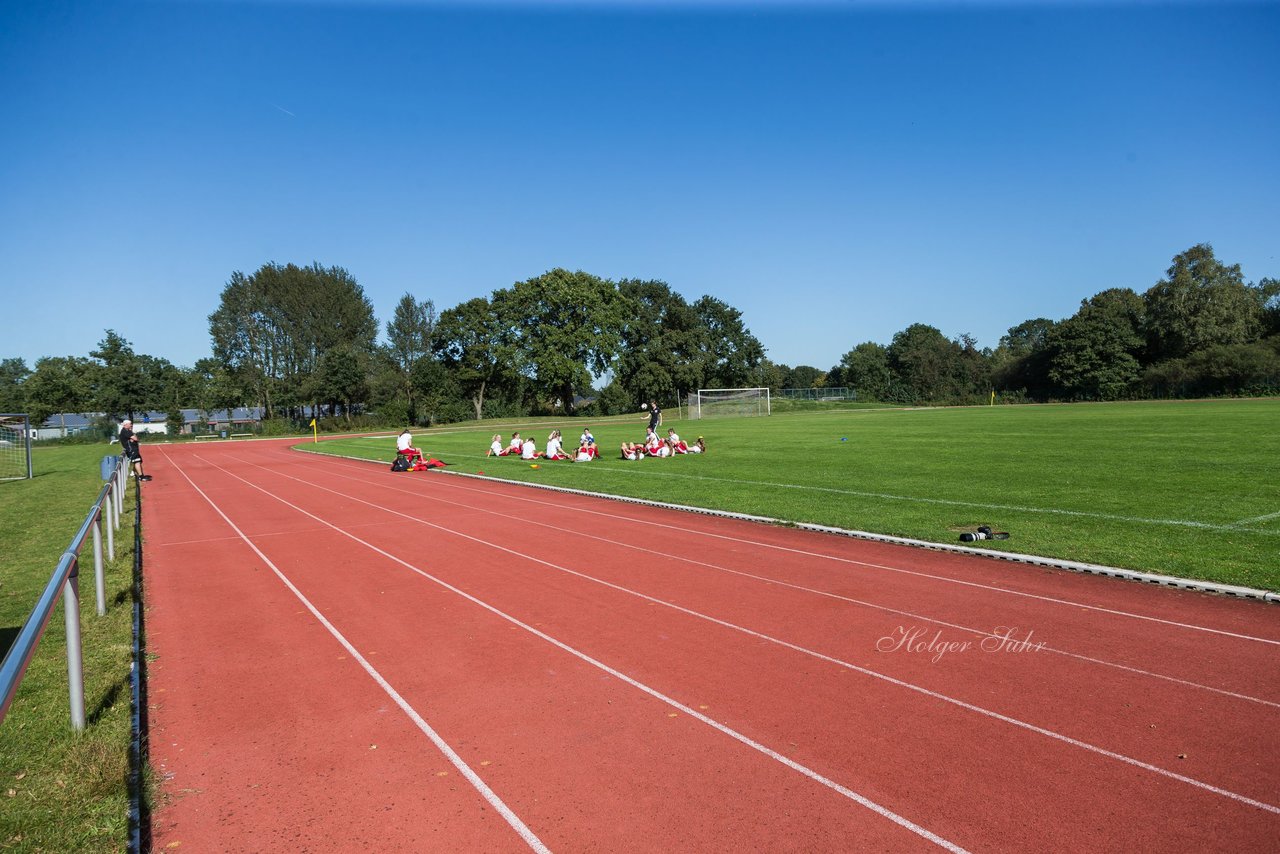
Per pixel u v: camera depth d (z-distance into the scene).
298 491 22.31
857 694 6.12
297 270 90.50
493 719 5.91
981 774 4.82
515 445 32.28
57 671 7.19
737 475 20.78
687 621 8.16
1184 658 6.68
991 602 8.52
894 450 25.75
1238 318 73.88
